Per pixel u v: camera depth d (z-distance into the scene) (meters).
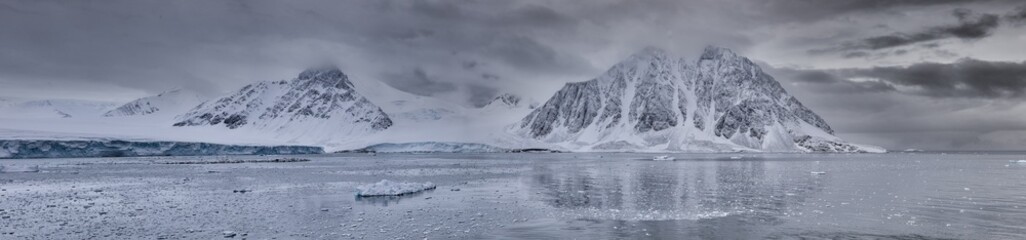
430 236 29.16
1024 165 112.62
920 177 69.62
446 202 42.75
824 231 30.19
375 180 66.88
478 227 31.62
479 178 71.06
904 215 35.44
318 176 75.12
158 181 65.12
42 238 28.94
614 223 32.84
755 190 52.28
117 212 37.72
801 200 43.59
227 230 30.84
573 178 70.44
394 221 33.75
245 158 163.25
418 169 96.62
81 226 32.22
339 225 32.38
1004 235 28.88
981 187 53.88
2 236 29.47
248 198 45.84
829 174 77.75
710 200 43.88
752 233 29.69
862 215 35.47
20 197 47.31
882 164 120.50
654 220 33.84
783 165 115.06
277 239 28.45
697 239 28.25
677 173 82.25
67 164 113.38
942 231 30.00
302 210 38.41
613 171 88.94
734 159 169.00
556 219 34.34
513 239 28.31
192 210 38.56
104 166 105.12
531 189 54.06
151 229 31.20
